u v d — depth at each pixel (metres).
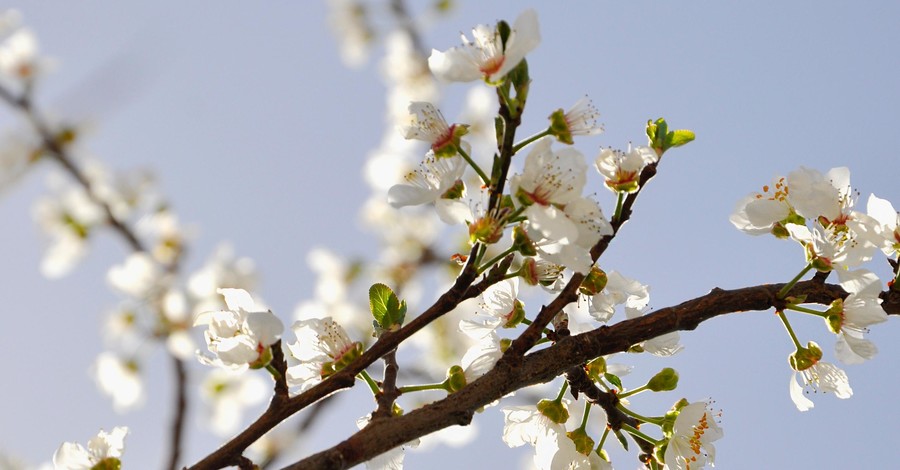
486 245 0.75
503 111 0.75
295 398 0.75
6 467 1.19
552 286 0.78
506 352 0.75
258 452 1.21
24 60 1.34
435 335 1.33
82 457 0.76
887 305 0.78
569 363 0.76
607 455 0.79
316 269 1.51
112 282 1.36
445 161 0.77
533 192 0.75
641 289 0.80
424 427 0.74
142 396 1.31
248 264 1.45
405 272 1.48
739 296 0.77
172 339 1.31
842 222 0.78
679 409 0.79
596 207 0.75
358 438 0.73
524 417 0.79
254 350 0.75
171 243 1.44
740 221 0.80
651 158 0.77
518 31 0.75
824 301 0.78
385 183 1.50
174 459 1.12
